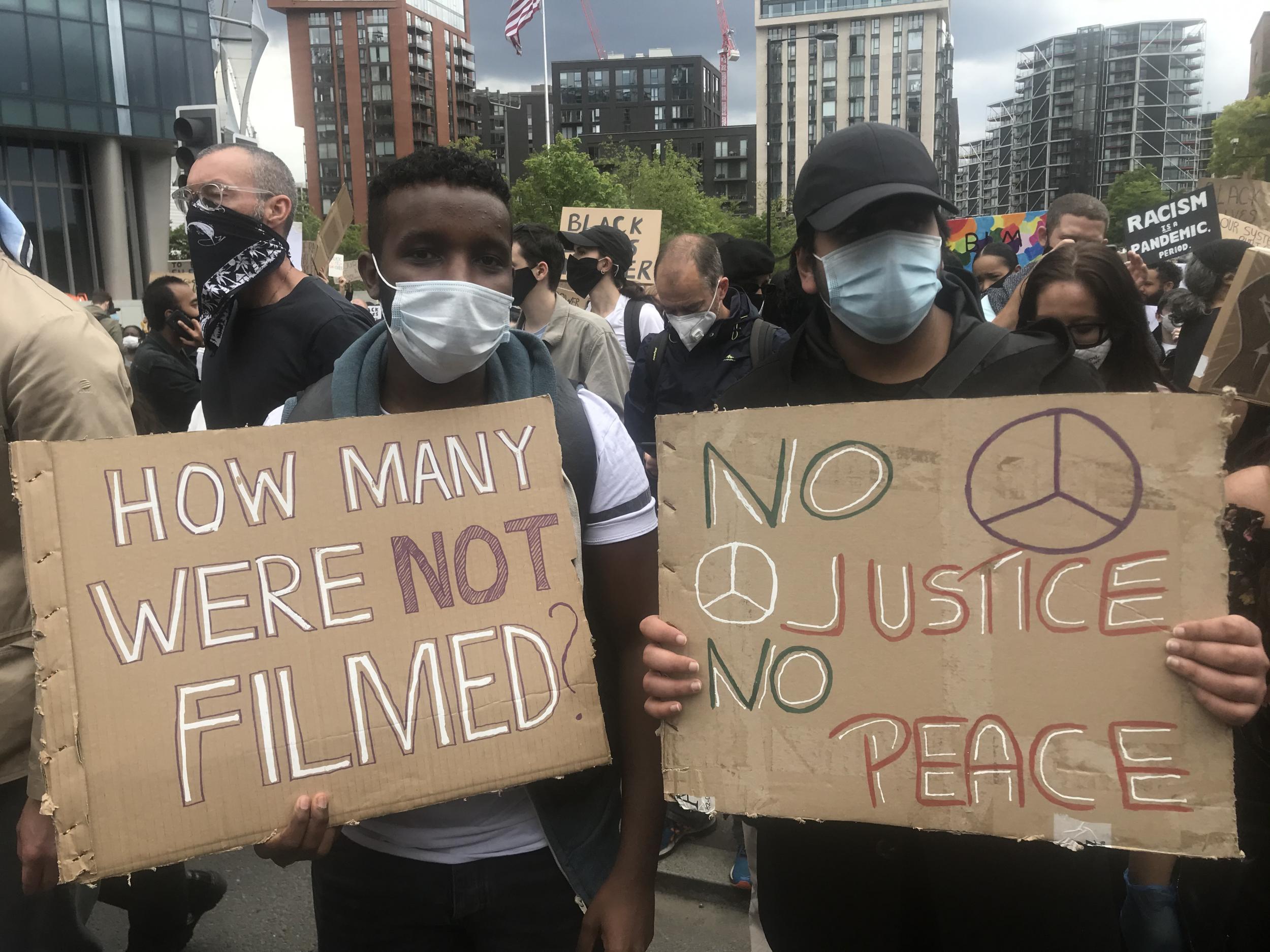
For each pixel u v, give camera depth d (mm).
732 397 1654
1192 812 1179
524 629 1328
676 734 1343
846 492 1293
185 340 4328
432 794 1269
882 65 110312
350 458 1329
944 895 1368
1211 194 5043
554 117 131125
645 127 129875
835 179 1444
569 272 4965
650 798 1433
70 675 1162
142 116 34656
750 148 112312
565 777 1436
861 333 1486
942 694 1258
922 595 1267
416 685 1283
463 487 1352
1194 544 1189
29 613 1606
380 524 1316
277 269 2592
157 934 2525
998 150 183625
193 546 1244
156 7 34375
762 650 1313
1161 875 1931
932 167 1458
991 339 1457
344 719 1254
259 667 1237
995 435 1246
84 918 1967
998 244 5094
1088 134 158500
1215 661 1149
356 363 1451
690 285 3117
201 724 1203
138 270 37281
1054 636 1228
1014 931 1346
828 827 1455
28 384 1519
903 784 1267
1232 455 1723
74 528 1194
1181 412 1193
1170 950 1909
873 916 1439
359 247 38812
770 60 112125
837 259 1443
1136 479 1206
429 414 1365
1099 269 2119
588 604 1486
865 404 1287
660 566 1350
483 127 136000
